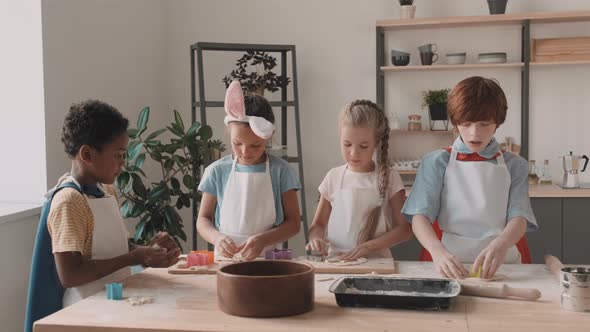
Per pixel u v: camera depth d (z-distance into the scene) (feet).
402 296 4.63
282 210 7.39
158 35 14.78
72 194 5.88
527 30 13.56
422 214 6.53
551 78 14.29
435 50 14.47
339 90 14.88
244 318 4.50
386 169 7.29
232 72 13.65
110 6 12.44
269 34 15.01
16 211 9.39
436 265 5.85
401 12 14.07
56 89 10.56
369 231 7.21
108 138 6.10
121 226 6.37
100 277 5.76
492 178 6.61
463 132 6.35
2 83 10.28
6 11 10.25
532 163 14.06
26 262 9.73
